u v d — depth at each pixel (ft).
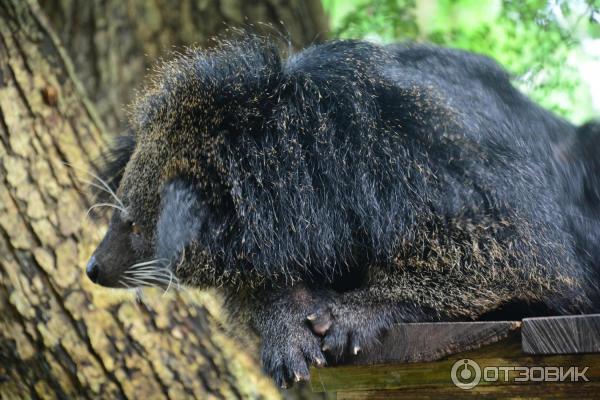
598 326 9.29
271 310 11.34
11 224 14.96
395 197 11.09
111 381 15.02
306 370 10.77
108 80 19.63
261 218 11.15
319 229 11.21
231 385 15.72
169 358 15.39
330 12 27.30
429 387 10.59
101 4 19.95
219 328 15.53
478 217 10.94
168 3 19.76
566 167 12.42
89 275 12.72
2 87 15.52
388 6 22.76
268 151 11.29
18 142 15.31
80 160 15.64
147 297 15.48
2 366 15.05
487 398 10.16
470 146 11.20
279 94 11.59
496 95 12.31
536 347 9.53
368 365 10.87
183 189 11.37
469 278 10.93
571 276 11.24
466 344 10.05
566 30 21.17
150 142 12.19
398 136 11.26
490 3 29.78
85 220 15.24
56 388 14.98
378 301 10.96
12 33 15.84
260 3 19.81
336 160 11.29
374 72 11.76
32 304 14.89
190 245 11.34
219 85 11.68
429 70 12.29
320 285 11.56
